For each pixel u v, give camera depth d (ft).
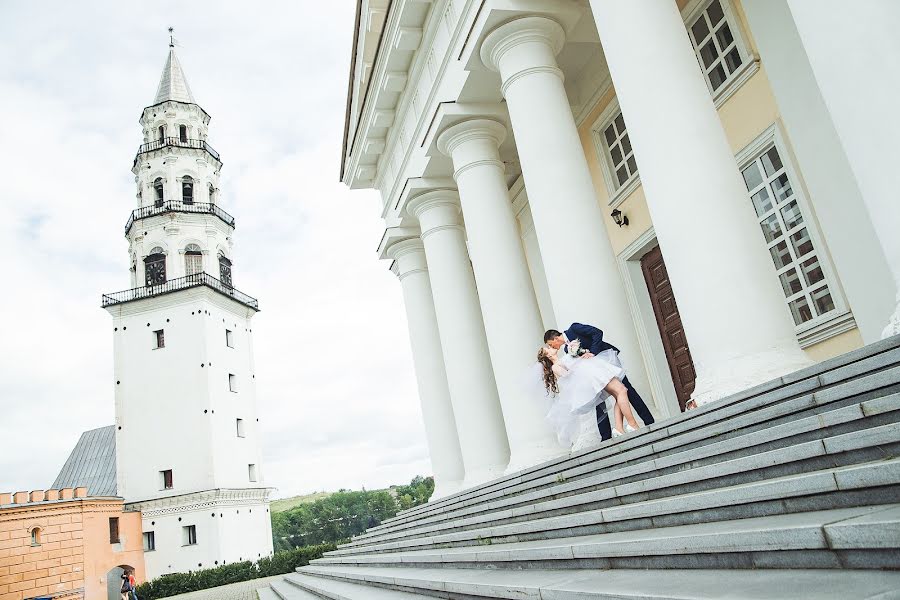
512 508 22.12
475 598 13.62
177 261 143.95
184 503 124.88
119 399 134.92
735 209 17.84
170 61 169.07
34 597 102.58
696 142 18.39
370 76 48.88
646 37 19.69
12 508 103.65
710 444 12.86
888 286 21.11
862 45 13.03
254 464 140.97
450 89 36.27
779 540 7.93
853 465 8.90
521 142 27.91
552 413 23.35
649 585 8.72
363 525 404.36
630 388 22.02
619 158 39.01
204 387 131.95
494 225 34.22
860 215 21.90
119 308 140.36
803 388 12.33
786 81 24.48
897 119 12.48
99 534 114.42
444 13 38.01
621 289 25.52
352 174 59.57
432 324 50.65
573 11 28.68
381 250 53.88
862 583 6.48
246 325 154.20
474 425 38.96
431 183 43.06
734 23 28.71
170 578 113.29
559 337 23.07
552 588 10.12
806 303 26.27
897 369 9.79
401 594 18.93
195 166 155.94
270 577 116.78
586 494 15.90
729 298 17.13
